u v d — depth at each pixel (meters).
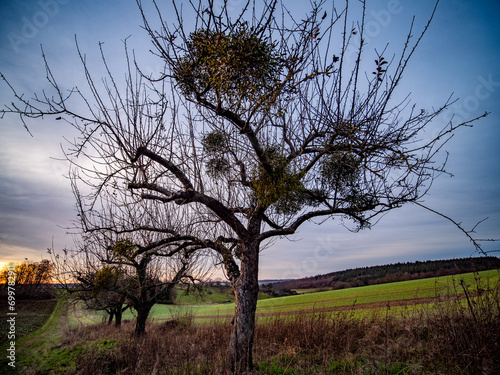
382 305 13.27
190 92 4.99
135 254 6.59
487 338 4.36
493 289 4.86
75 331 14.28
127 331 12.40
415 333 6.23
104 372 6.62
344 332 7.21
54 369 7.54
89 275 9.97
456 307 5.44
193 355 6.26
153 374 5.22
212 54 3.77
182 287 10.23
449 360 4.58
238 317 5.37
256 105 3.93
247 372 4.71
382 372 4.82
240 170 6.60
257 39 3.51
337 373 5.18
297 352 6.44
